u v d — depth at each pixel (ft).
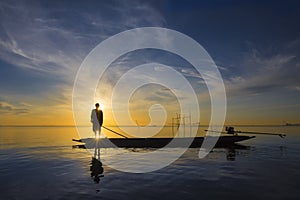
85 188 20.72
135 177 24.97
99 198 18.06
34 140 79.25
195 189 20.52
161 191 19.93
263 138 89.51
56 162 33.60
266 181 23.16
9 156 39.52
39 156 39.32
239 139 59.57
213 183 22.54
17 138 91.50
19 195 18.75
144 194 19.10
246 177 24.91
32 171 27.71
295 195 18.79
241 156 39.96
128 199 17.88
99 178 24.43
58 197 18.29
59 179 23.94
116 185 21.76
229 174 26.37
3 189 20.36
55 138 91.97
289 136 103.65
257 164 32.35
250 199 17.90
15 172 27.17
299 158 37.40
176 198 18.10
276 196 18.57
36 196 18.51
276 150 48.37
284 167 30.17
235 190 20.18
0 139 84.89
